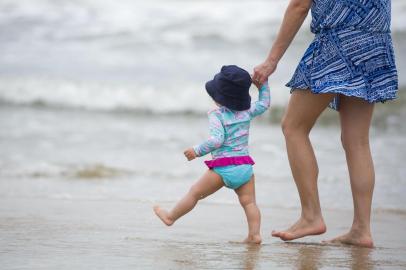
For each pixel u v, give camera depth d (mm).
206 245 14102
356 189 14820
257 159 31188
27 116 45375
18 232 15086
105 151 33156
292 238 14859
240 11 70812
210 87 14859
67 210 19047
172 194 23234
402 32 60531
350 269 11984
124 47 63031
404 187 25047
